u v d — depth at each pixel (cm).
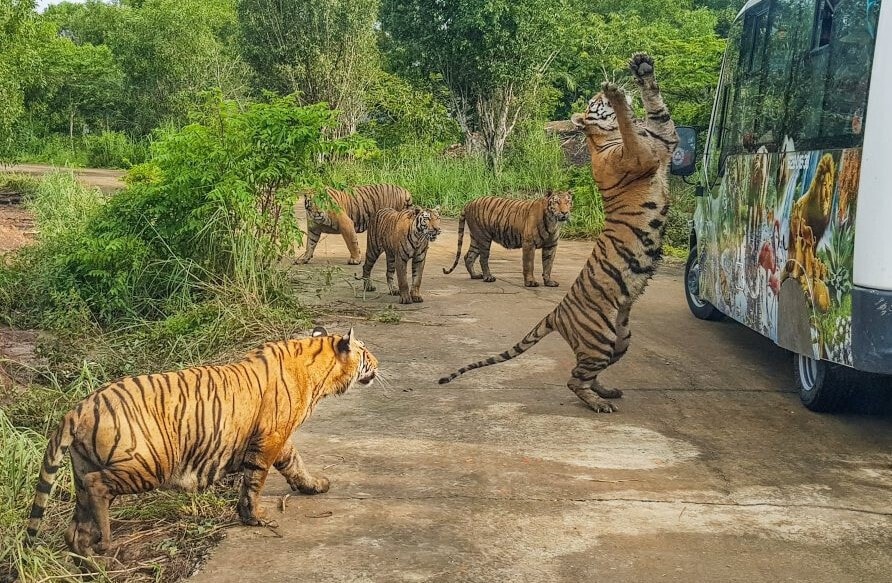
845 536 441
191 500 469
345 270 1292
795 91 652
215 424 405
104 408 380
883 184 507
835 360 561
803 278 612
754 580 395
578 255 1506
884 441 586
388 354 805
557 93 2722
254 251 957
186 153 986
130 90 4275
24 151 4188
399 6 2467
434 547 423
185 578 393
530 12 2372
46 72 3011
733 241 797
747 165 757
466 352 816
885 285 511
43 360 793
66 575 377
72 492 471
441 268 1341
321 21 2798
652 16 3569
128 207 998
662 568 405
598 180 637
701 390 702
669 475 521
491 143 2473
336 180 1032
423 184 2208
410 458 546
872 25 523
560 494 490
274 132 973
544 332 657
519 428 606
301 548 421
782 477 520
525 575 397
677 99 1970
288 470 476
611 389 678
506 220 1166
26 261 1158
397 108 2605
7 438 509
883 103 506
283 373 434
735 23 861
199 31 4094
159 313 938
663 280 1262
